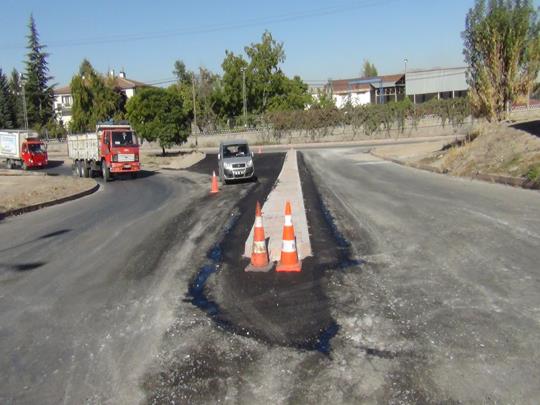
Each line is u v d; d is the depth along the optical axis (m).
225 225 12.22
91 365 5.00
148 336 5.65
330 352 5.01
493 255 7.95
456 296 6.30
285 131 58.09
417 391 4.21
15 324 6.25
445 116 53.12
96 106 66.75
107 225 13.40
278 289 7.06
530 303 5.92
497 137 20.14
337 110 56.44
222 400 4.22
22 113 83.50
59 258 9.76
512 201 12.62
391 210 12.59
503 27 21.66
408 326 5.50
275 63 70.88
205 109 68.12
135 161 30.33
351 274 7.51
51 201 19.36
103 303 6.87
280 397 4.23
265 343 5.31
